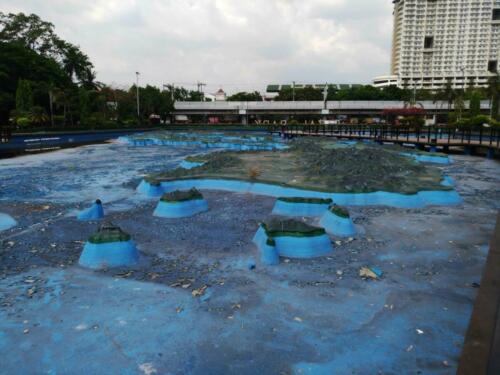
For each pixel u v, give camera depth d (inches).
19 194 471.5
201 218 351.9
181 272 233.9
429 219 352.5
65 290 211.3
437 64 5172.2
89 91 1964.8
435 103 2539.4
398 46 5270.7
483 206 405.4
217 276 227.9
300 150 850.1
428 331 171.2
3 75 1541.6
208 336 168.1
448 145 933.2
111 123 1855.3
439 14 5049.2
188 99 3909.9
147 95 2486.5
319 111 2891.2
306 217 354.3
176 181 487.8
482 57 5083.7
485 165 733.3
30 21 1991.9
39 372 146.5
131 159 858.8
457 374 107.6
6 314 186.2
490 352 115.6
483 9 4977.9
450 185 498.9
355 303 195.9
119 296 203.8
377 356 154.5
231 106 2989.7
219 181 489.1
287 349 159.3
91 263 244.4
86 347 161.0
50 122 1617.9
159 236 301.9
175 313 186.5
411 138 1137.4
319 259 254.4
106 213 377.4
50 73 1812.3
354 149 751.1
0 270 239.1
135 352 157.6
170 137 1408.7
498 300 144.9
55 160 833.5
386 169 547.2
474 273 233.5
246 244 280.8
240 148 1118.4
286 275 229.1
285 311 188.2
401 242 289.0
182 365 149.9
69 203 422.3
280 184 445.1
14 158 869.2
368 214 367.2
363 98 3157.0
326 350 158.6
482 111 2517.2
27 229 325.4
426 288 213.2
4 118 1590.8
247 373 145.6
